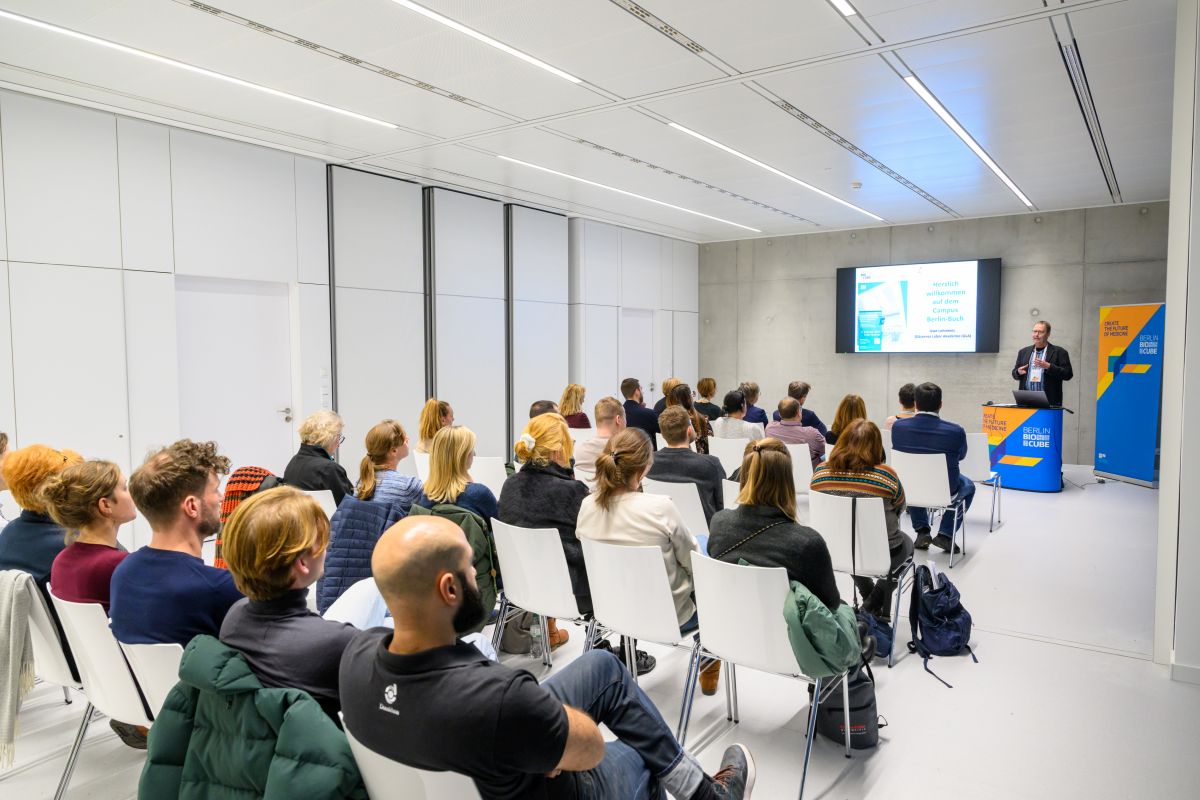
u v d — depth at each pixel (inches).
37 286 205.3
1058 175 312.3
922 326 430.9
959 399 430.0
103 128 218.4
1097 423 352.8
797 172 304.3
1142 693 133.7
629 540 113.2
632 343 457.1
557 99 210.8
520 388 373.4
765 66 186.1
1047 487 313.7
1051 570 206.5
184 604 78.7
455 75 191.3
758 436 245.4
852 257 458.0
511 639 147.9
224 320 255.8
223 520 141.8
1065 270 395.9
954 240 425.1
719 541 103.8
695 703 130.0
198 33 164.6
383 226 305.4
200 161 242.5
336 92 204.5
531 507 128.0
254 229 258.7
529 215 374.9
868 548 141.4
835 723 116.2
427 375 332.2
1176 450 138.0
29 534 108.0
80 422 214.7
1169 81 198.1
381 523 130.3
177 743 63.5
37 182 204.8
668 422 160.6
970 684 137.6
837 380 468.4
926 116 228.4
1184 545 137.6
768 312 490.0
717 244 507.5
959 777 107.3
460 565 56.1
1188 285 132.8
